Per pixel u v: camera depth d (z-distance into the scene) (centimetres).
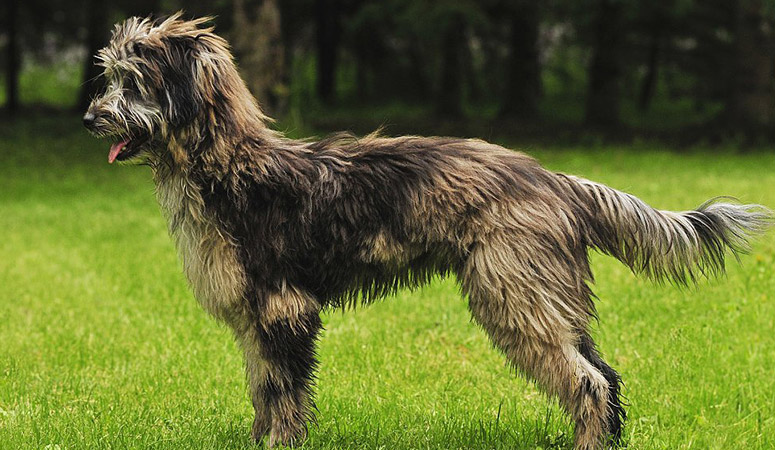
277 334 605
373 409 730
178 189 607
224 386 809
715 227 609
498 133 3034
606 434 584
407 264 611
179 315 1036
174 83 593
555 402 598
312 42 4738
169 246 1467
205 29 618
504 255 577
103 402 754
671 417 710
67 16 3959
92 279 1245
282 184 604
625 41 3594
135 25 616
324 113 3819
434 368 843
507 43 3862
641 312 981
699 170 2214
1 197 2048
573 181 616
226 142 598
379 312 1024
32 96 4731
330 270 616
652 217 607
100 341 953
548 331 576
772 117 2936
